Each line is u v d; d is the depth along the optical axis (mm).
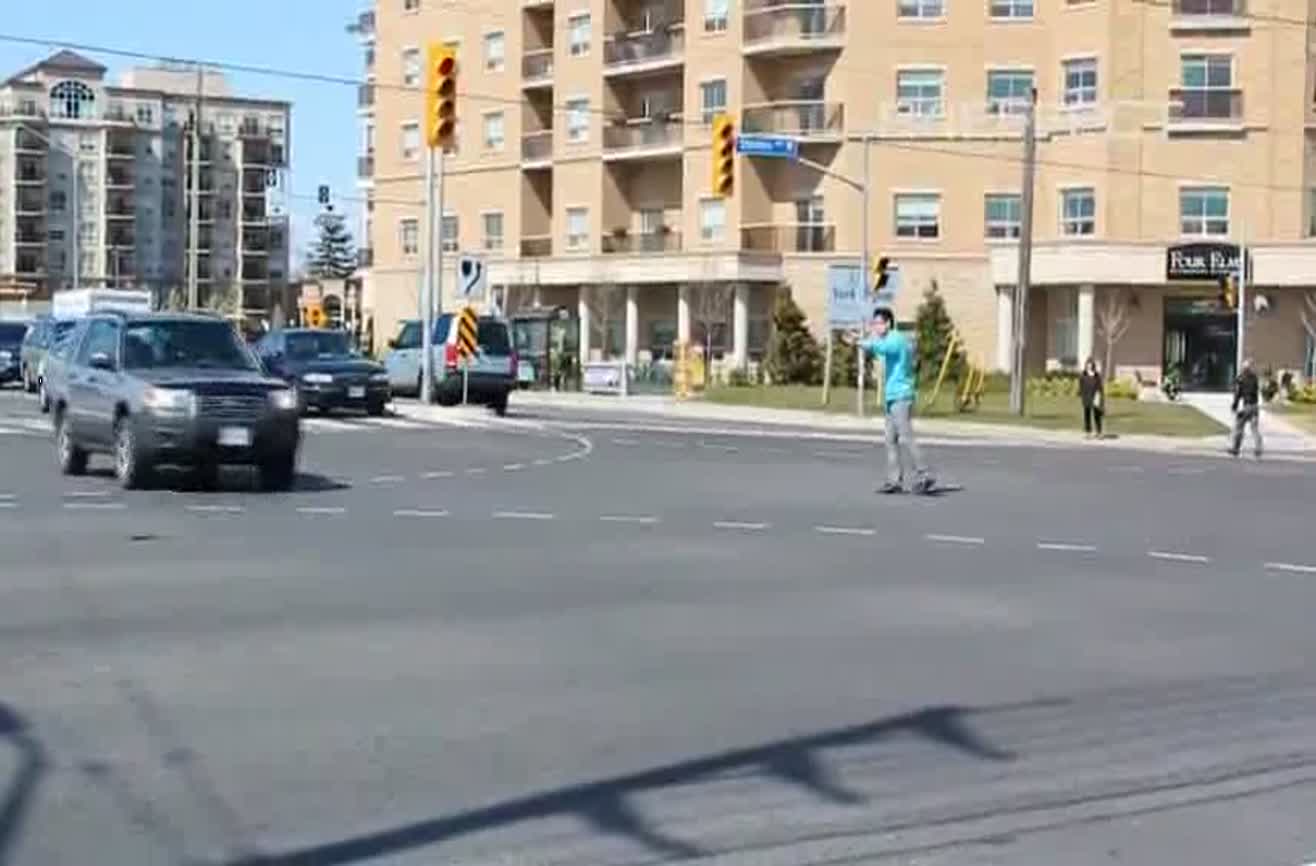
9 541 17344
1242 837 7859
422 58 95750
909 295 77125
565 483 25219
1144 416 54750
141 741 9266
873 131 77562
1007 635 13031
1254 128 71750
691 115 82688
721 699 10555
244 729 9562
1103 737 9773
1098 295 73312
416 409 44562
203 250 154000
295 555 16609
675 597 14508
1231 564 17578
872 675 11391
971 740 9633
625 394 68438
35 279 146500
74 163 132375
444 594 14398
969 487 26609
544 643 12297
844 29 77938
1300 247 70875
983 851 7578
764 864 7320
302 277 159750
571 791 8414
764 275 79562
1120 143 72688
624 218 87688
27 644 11883
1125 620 13836
